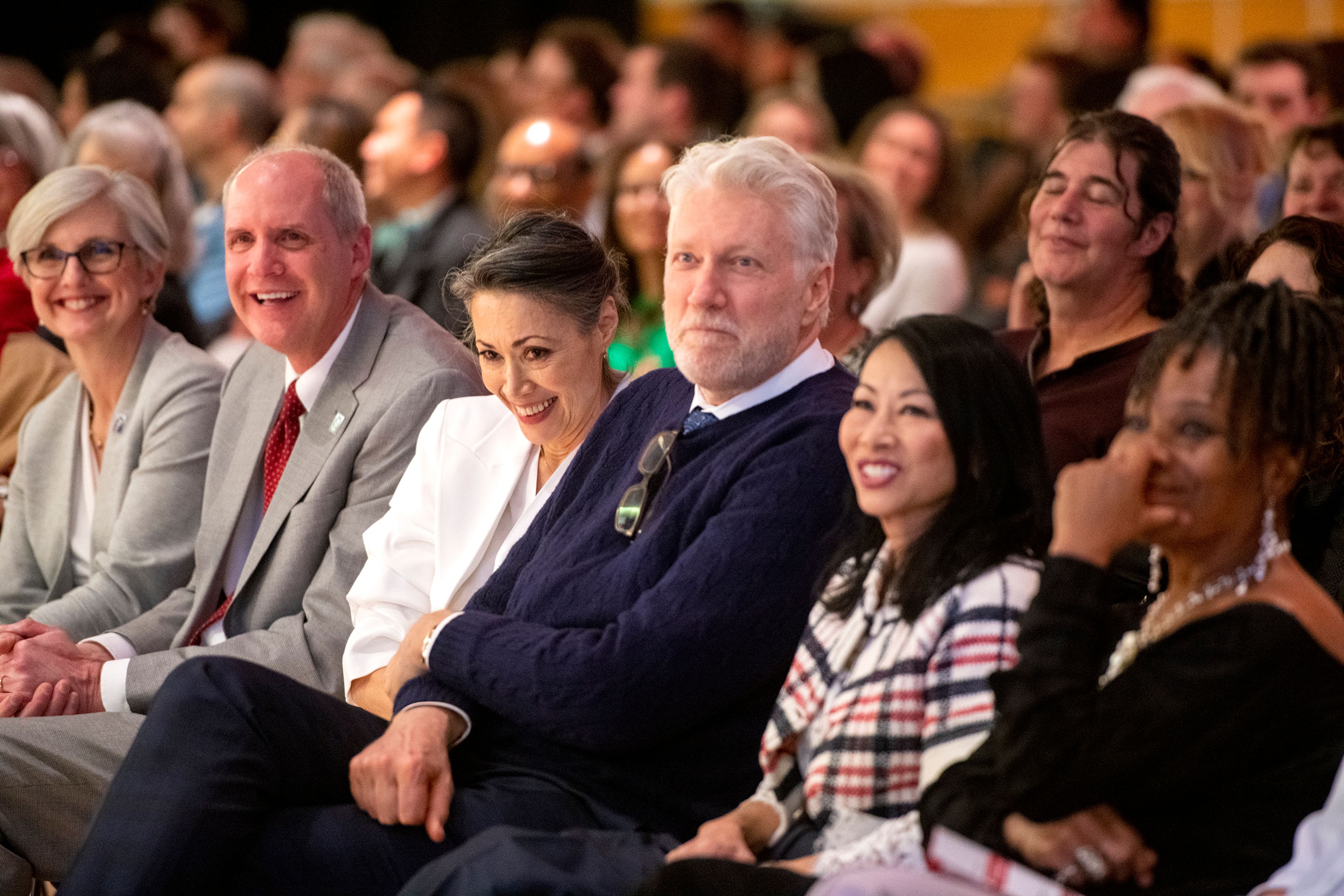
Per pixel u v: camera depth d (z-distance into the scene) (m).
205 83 14.88
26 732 6.63
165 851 5.34
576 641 5.58
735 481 5.71
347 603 7.20
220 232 13.34
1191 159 8.91
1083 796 4.30
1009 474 4.86
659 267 10.31
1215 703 4.29
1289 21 19.19
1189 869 4.38
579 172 12.32
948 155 13.17
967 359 4.86
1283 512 4.64
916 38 19.50
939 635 4.77
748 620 5.46
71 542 8.56
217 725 5.49
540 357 6.47
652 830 5.64
